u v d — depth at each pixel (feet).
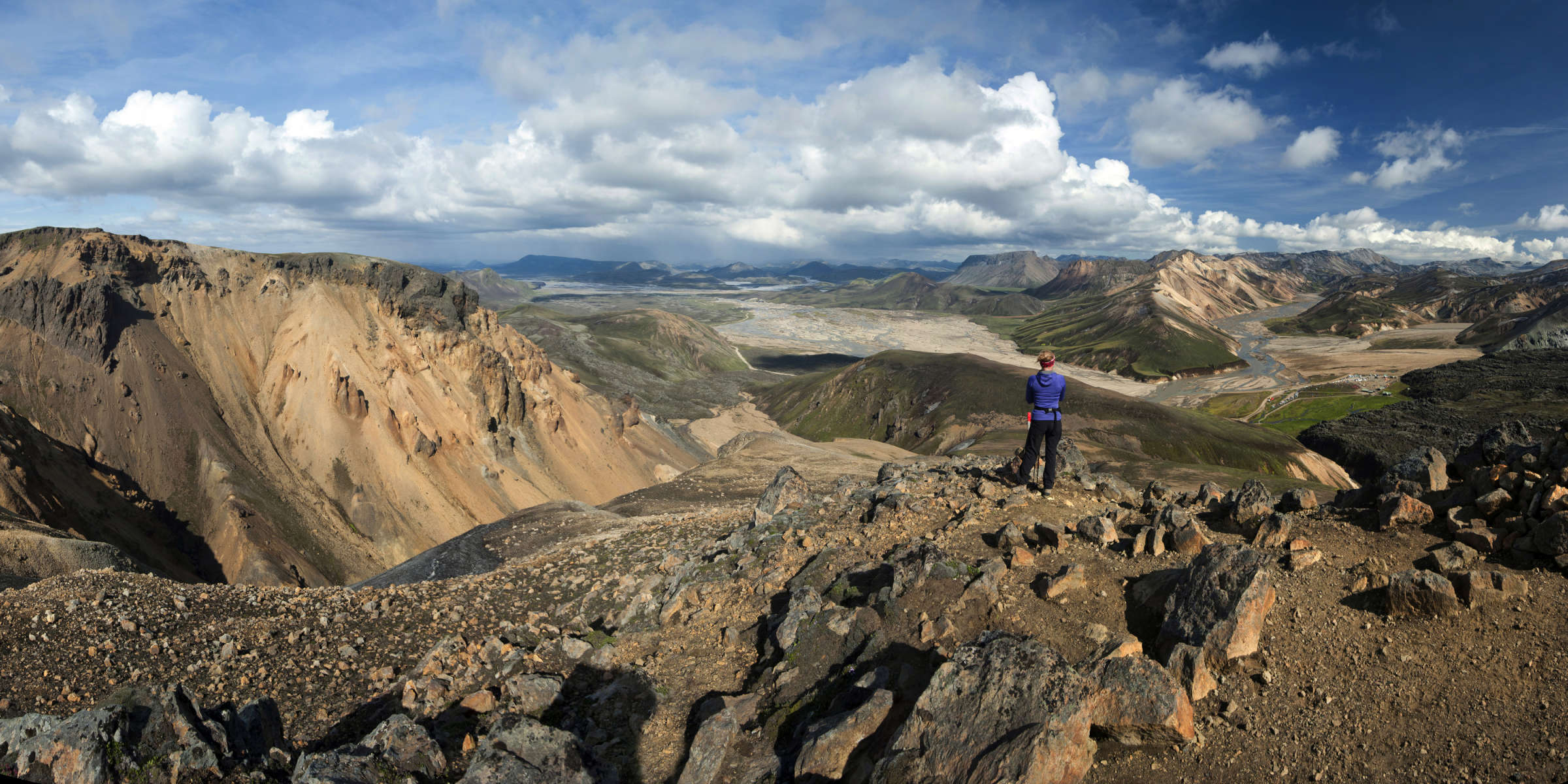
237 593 54.19
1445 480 36.83
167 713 26.30
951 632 31.71
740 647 39.04
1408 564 29.96
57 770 23.70
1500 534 29.43
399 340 285.84
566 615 52.01
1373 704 23.72
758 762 28.48
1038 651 25.72
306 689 41.52
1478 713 22.25
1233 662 26.68
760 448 211.20
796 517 56.80
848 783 25.54
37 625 44.39
